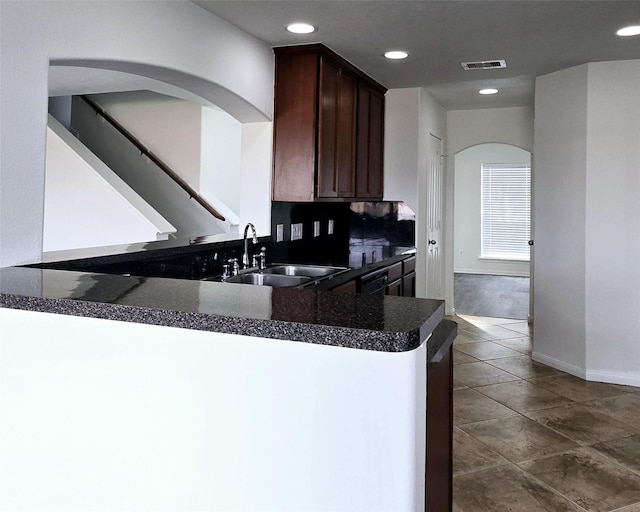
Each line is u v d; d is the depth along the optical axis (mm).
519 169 10312
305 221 4344
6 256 1943
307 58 3578
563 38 3441
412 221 5051
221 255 3303
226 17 3012
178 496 1262
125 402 1297
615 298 4098
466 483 2621
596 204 4098
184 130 5688
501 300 7805
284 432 1149
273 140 3691
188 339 1219
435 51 3727
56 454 1391
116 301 1304
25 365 1410
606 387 4012
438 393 1608
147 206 4629
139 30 2449
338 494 1116
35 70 2000
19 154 1962
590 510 2404
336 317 1151
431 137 5582
